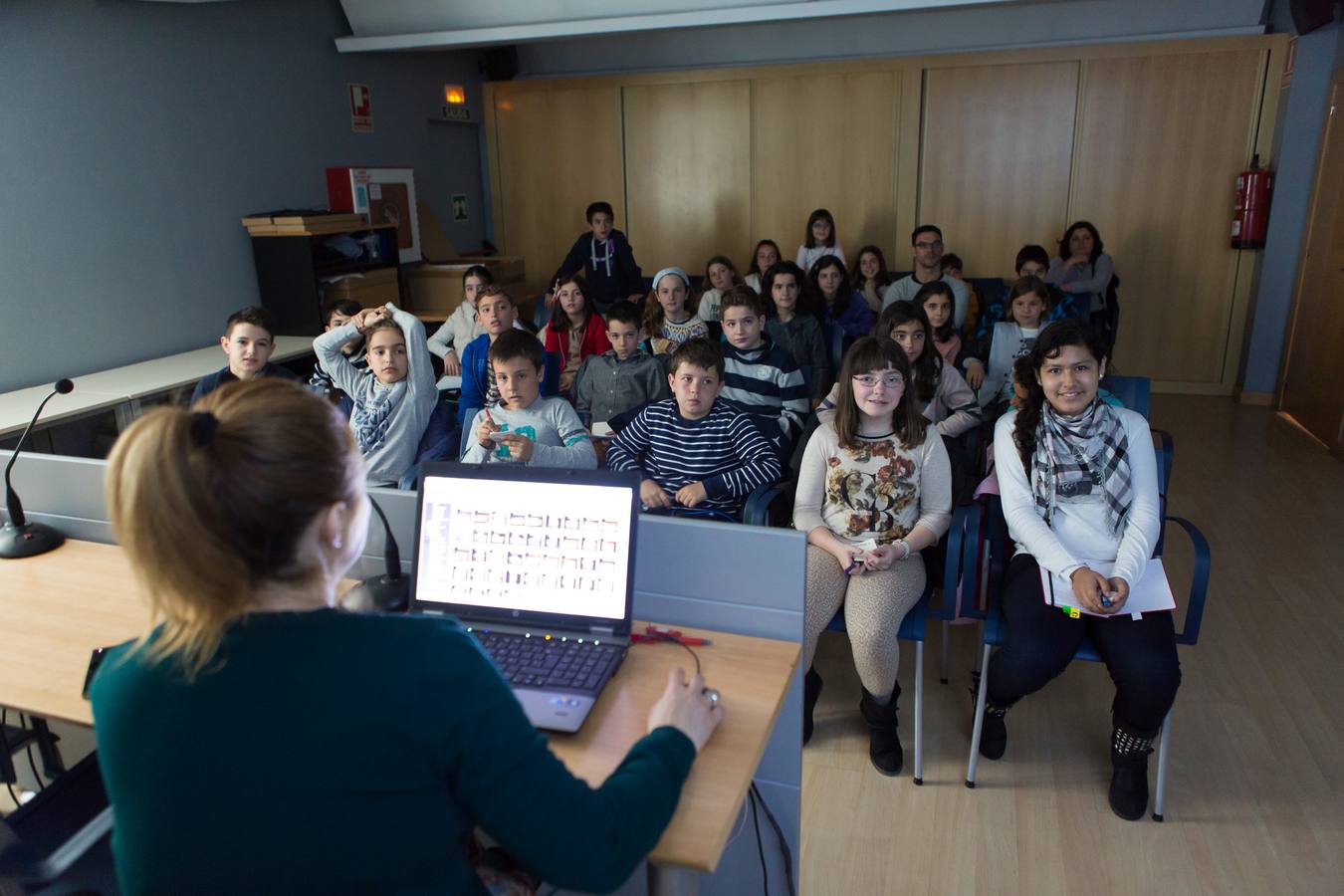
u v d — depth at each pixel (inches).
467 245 292.5
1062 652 83.2
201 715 30.5
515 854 32.8
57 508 81.3
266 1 203.9
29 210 155.5
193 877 31.2
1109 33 236.5
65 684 56.1
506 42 217.6
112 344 172.1
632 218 283.4
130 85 172.7
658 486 106.1
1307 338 209.3
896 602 87.7
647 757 39.6
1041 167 245.3
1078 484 86.8
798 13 197.3
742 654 58.2
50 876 44.2
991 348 143.4
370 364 110.7
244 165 200.7
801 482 95.9
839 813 85.3
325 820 30.5
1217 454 192.1
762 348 128.1
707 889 67.2
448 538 60.0
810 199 265.7
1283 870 76.9
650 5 203.6
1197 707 100.9
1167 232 240.1
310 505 30.9
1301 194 217.9
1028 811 85.0
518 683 52.2
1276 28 225.5
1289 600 125.5
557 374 152.9
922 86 249.6
